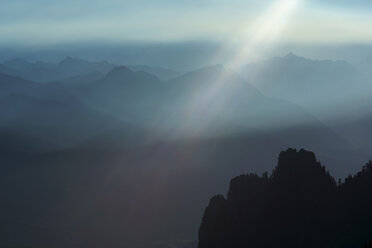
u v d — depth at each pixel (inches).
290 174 7268.7
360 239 6190.9
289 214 6968.5
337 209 6752.0
